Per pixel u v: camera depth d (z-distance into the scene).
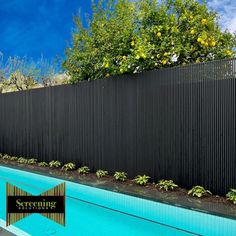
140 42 6.96
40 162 9.72
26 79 15.55
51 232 4.65
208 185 5.63
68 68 9.37
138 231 4.69
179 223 4.86
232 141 5.32
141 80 6.81
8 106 11.13
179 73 6.12
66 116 8.80
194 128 5.86
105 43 7.82
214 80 5.59
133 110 6.96
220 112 5.49
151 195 5.62
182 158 6.04
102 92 7.72
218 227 4.59
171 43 7.05
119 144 7.29
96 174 7.66
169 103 6.27
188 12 7.35
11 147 11.05
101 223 5.00
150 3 7.54
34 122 9.96
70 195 6.46
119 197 6.03
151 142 6.59
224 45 7.71
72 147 8.61
